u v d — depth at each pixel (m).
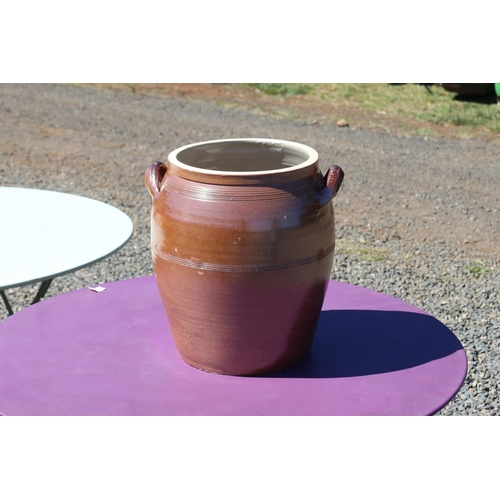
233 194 1.61
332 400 1.63
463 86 6.59
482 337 2.89
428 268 3.52
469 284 3.36
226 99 7.04
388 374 1.71
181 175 1.65
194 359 1.73
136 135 5.86
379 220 4.14
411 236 3.92
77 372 1.72
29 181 4.71
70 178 4.82
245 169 1.83
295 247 1.62
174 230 1.64
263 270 1.61
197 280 1.63
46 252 2.04
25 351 1.79
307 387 1.67
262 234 1.60
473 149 5.55
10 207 2.37
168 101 7.00
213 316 1.65
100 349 1.80
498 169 5.09
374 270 3.48
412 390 1.66
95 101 6.98
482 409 2.52
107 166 5.10
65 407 1.60
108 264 3.59
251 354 1.69
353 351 1.80
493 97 6.80
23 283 1.88
